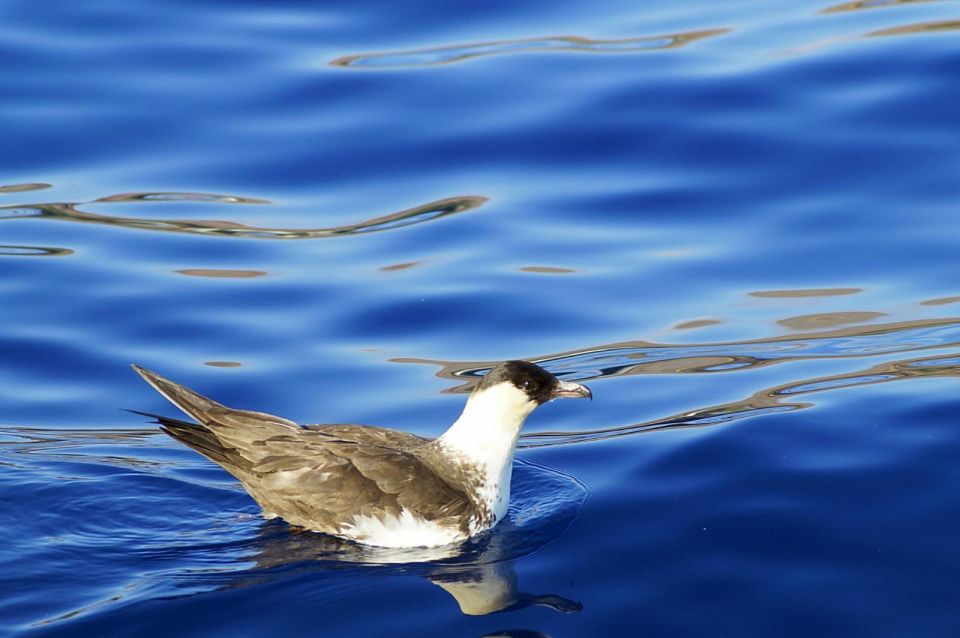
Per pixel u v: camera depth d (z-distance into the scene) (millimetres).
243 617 12250
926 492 13750
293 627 12047
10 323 18016
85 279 18922
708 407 15984
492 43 23688
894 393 15680
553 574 12945
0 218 19953
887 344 17000
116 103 22156
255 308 18453
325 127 21797
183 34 23828
